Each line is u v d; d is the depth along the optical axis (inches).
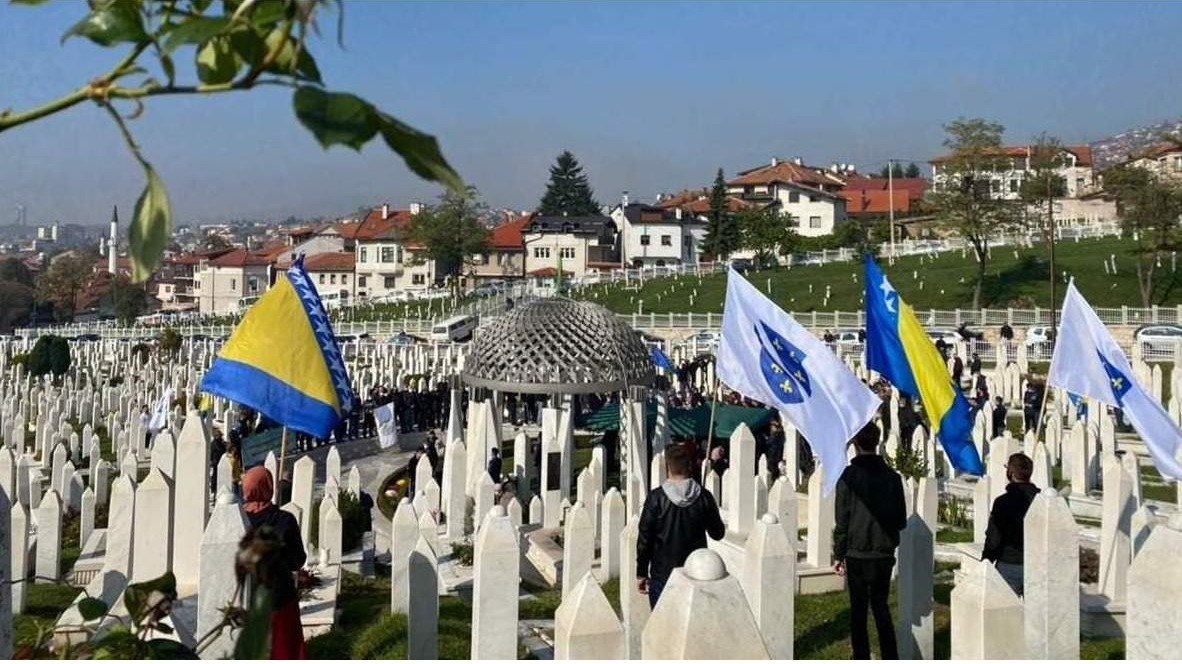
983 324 2171.5
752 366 434.9
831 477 400.5
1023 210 2632.9
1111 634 414.9
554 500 751.1
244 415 1174.3
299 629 285.3
